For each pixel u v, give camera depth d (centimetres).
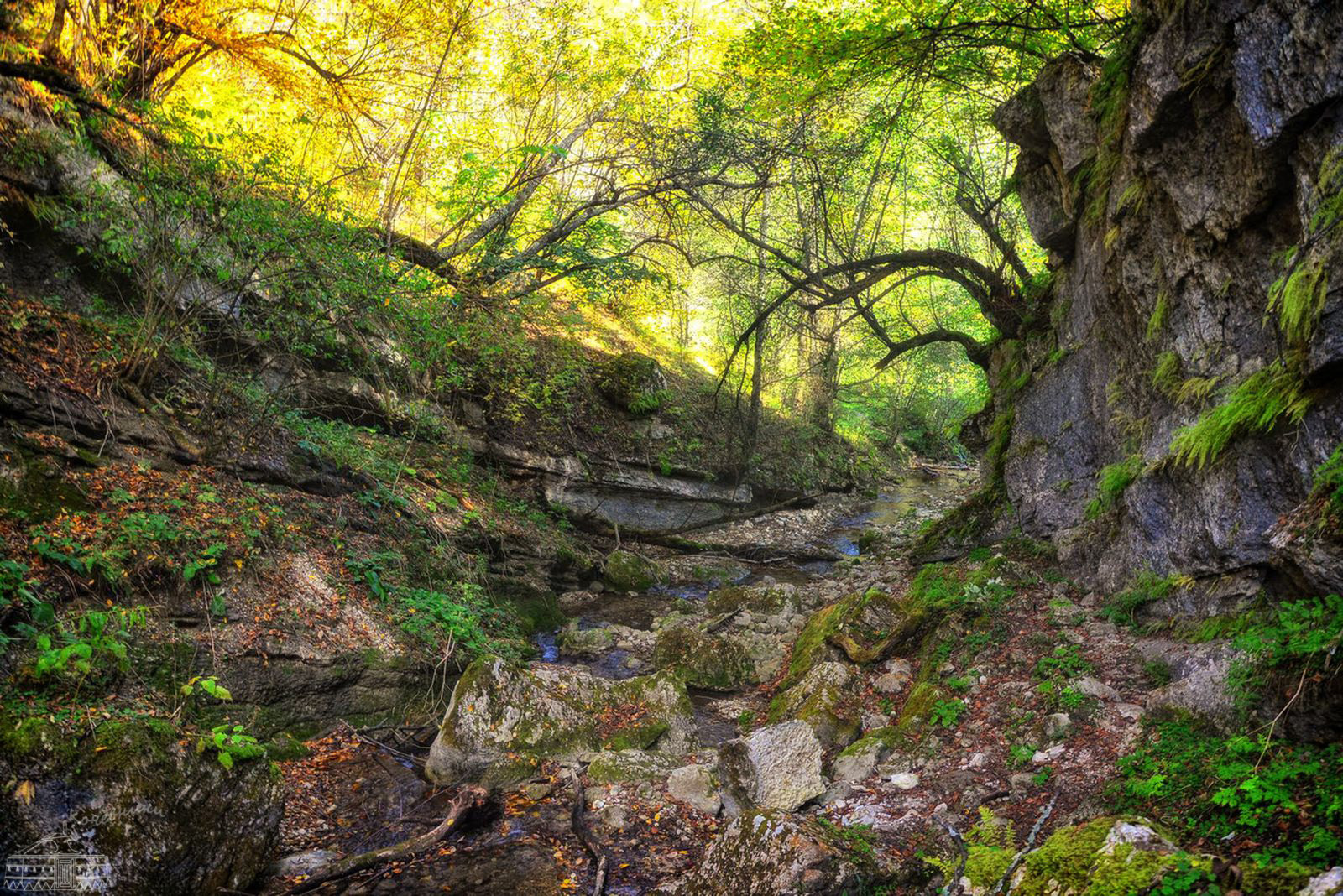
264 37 1038
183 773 428
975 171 1288
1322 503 418
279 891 455
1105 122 745
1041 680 597
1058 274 969
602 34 1502
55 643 496
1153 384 656
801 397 2309
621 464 1608
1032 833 379
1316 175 445
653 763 630
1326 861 296
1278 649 419
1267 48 464
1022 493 964
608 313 2209
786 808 524
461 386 1323
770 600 1105
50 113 757
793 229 1633
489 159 1374
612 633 1023
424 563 906
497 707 652
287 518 782
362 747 660
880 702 693
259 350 962
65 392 675
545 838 526
